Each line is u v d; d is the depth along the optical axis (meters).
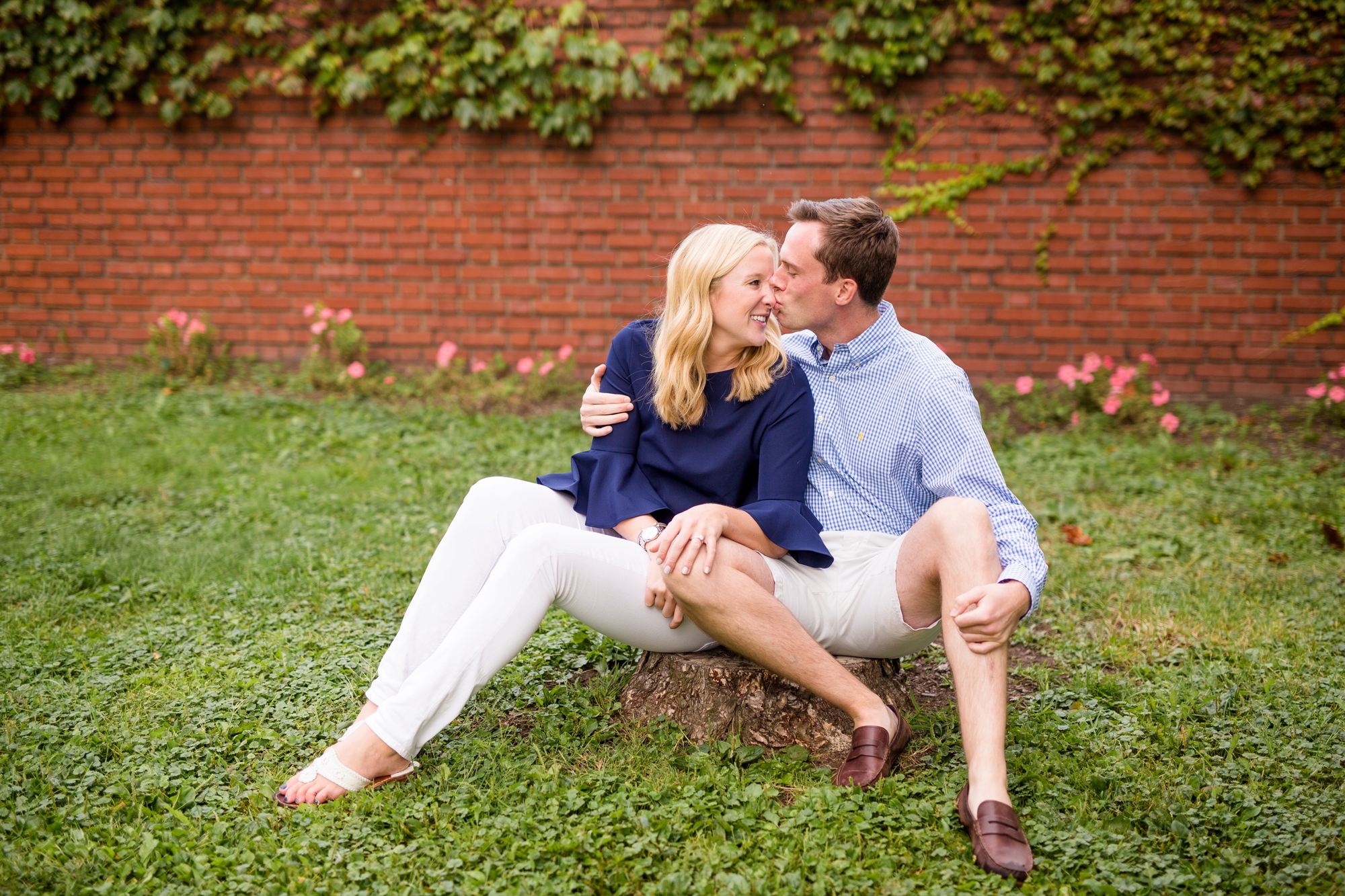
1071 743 2.83
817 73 7.15
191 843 2.38
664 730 2.83
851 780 2.55
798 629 2.63
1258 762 2.69
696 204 7.37
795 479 2.84
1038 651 3.63
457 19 7.25
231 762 2.81
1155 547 4.57
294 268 7.76
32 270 7.95
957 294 7.20
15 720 2.97
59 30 7.47
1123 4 6.67
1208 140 6.82
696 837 2.38
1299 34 6.62
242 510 5.03
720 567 2.59
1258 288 6.93
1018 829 2.29
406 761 2.62
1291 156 6.77
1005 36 6.94
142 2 7.45
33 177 7.86
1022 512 2.60
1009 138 7.04
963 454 2.74
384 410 6.95
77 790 2.59
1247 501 5.17
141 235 7.84
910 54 6.93
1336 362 6.90
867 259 2.83
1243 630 3.64
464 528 2.82
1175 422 6.01
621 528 2.85
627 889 2.20
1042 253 7.09
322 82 7.46
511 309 7.62
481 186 7.56
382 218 7.66
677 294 2.77
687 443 2.90
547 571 2.62
